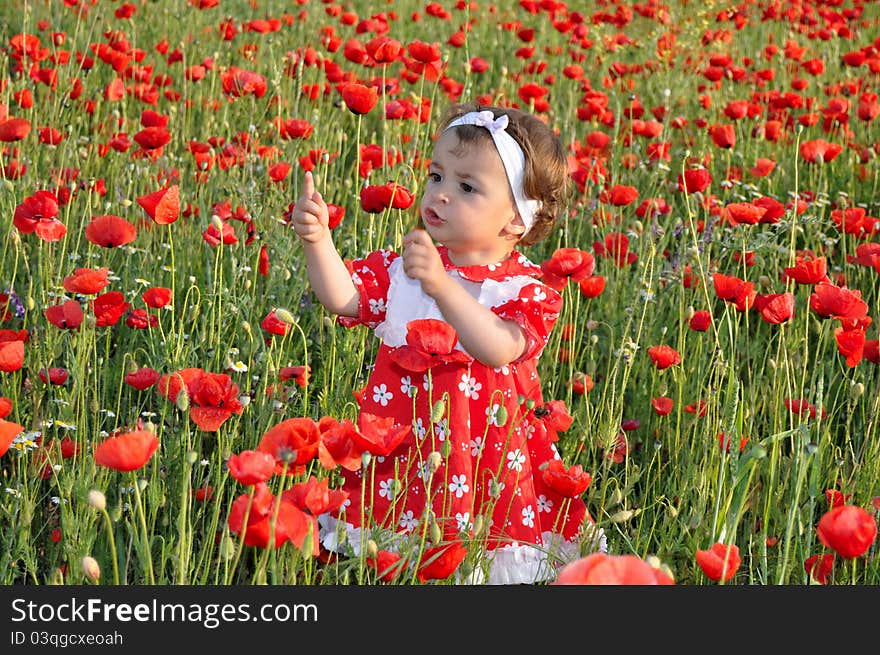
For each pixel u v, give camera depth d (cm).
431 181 291
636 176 569
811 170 606
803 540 285
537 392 299
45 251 375
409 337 243
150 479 273
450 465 280
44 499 302
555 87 761
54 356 314
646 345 393
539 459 296
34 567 246
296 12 870
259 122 530
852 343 301
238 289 388
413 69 441
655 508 324
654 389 366
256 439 306
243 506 198
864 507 301
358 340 345
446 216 285
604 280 356
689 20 942
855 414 384
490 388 286
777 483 316
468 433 284
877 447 319
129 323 328
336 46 595
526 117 295
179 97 607
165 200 304
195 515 299
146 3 809
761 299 325
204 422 235
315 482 205
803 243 541
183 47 634
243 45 698
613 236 425
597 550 276
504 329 273
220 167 498
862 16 1098
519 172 284
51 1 767
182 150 569
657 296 425
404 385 289
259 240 397
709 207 471
